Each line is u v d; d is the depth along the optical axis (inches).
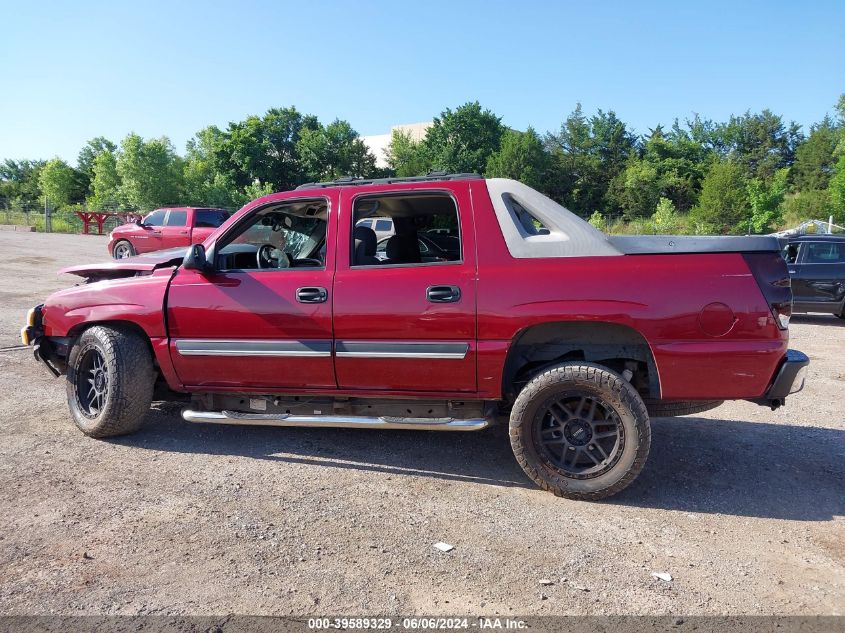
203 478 156.0
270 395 173.2
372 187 162.1
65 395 226.7
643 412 140.6
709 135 3154.5
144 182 1870.1
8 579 109.0
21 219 1572.3
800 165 2588.6
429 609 101.8
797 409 230.1
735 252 138.7
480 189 154.7
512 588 108.7
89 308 180.5
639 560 119.5
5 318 370.3
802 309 466.0
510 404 167.5
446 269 151.9
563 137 2866.6
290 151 2583.7
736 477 162.9
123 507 138.3
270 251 189.5
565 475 146.6
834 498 150.7
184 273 174.4
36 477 153.4
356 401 166.6
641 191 2458.2
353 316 155.5
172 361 173.2
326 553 120.0
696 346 137.8
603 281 141.9
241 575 111.5
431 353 150.9
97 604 102.0
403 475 161.2
